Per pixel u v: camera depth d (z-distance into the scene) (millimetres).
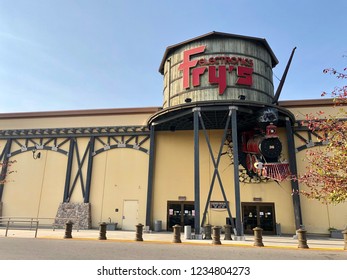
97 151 25375
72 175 25125
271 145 19375
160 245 14211
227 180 22531
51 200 24828
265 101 20000
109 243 14562
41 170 25797
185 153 23891
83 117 26781
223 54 19969
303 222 20719
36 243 13930
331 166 8773
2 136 27172
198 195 17406
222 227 21594
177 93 20562
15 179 25906
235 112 18312
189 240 16359
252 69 19906
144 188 23844
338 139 9039
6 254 10797
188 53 20641
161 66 23688
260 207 21625
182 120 21672
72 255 10891
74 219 23375
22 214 24828
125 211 23609
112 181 24438
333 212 20625
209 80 19453
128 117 26094
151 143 23281
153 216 22875
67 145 26094
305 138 22266
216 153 23266
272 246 14375
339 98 9484
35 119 27531
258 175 21844
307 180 9711
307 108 22984
